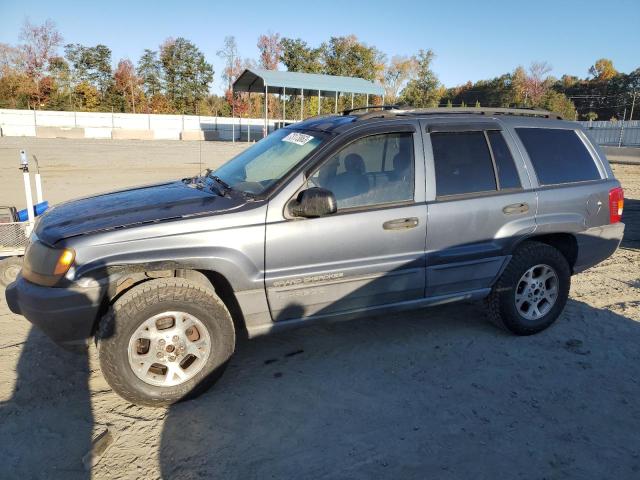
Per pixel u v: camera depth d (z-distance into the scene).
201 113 66.06
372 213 3.72
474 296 4.27
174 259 3.26
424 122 4.04
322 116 4.64
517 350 4.27
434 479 2.78
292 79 27.70
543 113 4.72
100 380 3.72
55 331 3.18
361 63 60.88
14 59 57.50
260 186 3.69
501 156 4.26
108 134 42.62
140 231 3.24
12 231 5.46
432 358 4.12
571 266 4.74
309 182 3.61
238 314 3.69
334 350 4.23
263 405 3.44
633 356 4.20
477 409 3.43
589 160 4.71
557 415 3.38
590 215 4.58
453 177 4.06
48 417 3.27
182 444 3.03
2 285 5.32
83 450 2.98
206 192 3.93
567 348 4.32
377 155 3.84
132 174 16.73
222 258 3.36
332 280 3.70
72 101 60.38
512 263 4.30
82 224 3.34
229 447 3.01
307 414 3.34
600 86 82.06
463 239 4.06
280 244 3.49
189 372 3.39
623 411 3.43
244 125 51.28
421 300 4.09
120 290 3.38
